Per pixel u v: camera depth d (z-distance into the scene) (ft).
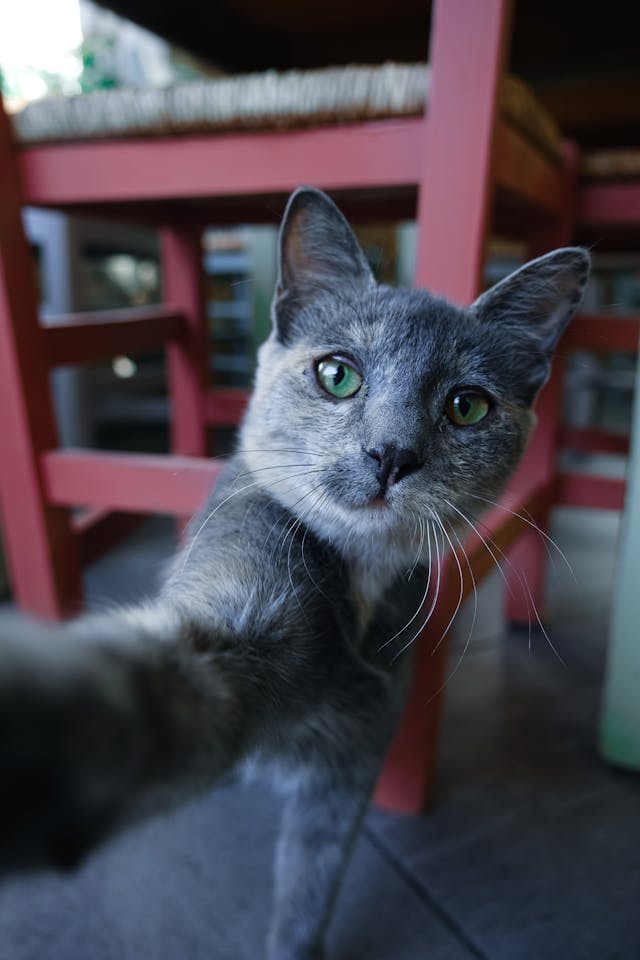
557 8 2.70
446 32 1.41
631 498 1.75
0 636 0.53
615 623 1.81
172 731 0.68
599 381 4.75
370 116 1.56
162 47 4.22
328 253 1.40
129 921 1.38
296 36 3.11
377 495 1.20
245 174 1.72
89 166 1.84
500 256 4.71
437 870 1.55
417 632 1.45
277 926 1.32
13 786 0.49
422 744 1.65
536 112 1.78
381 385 1.26
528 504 2.12
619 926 1.42
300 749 1.30
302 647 1.11
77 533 2.21
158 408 4.74
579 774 1.86
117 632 0.76
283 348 1.42
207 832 1.62
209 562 1.14
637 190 2.32
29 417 1.95
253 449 1.39
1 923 1.37
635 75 2.88
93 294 4.50
